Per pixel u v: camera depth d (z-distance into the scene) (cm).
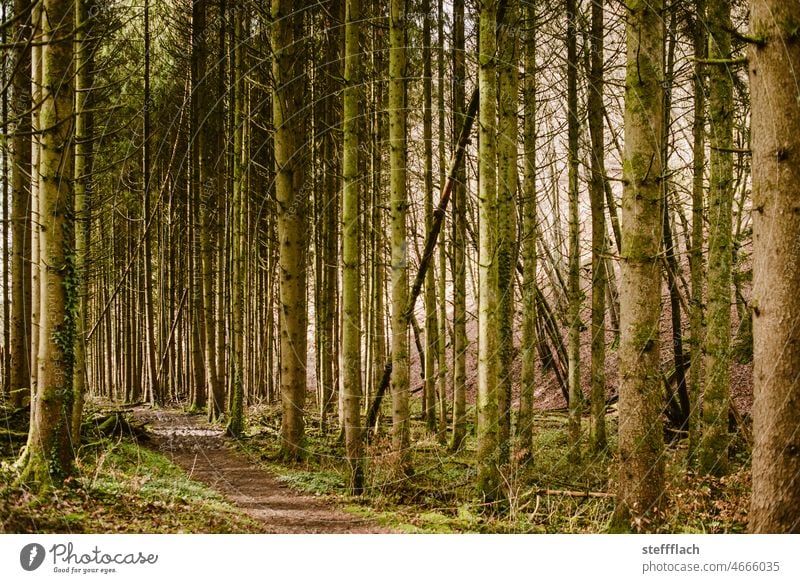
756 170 436
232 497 901
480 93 840
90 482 726
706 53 1098
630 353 624
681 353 1377
